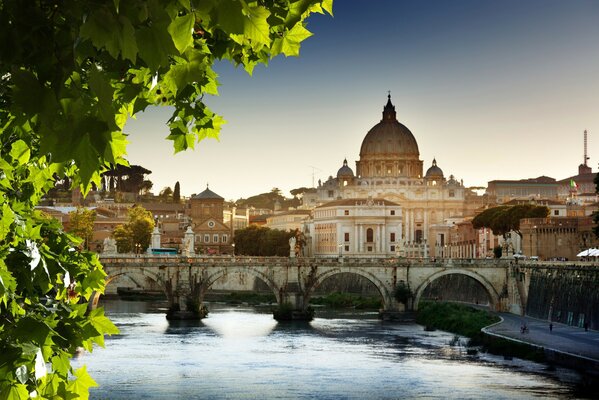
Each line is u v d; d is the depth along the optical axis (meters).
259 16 11.55
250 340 159.25
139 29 11.28
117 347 144.50
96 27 11.13
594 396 102.69
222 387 107.50
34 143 17.06
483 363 130.25
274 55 14.82
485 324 175.88
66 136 11.20
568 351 130.12
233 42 16.62
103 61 12.65
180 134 19.45
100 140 11.27
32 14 11.12
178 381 111.19
